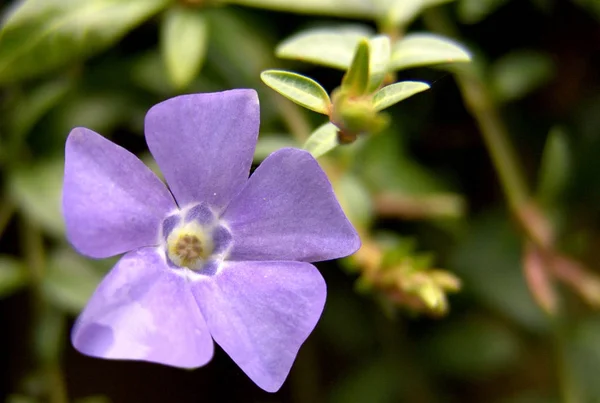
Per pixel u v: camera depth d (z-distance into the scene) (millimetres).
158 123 187
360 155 237
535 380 253
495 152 238
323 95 191
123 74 237
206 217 193
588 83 253
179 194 191
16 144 227
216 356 247
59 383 226
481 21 246
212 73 237
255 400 250
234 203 191
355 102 186
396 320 246
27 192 225
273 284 188
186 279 191
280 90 191
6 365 245
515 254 246
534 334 251
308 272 187
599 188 254
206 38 226
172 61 220
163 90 237
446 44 209
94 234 182
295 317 185
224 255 192
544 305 230
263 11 240
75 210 179
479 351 245
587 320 248
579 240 248
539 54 242
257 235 190
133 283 185
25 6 214
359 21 241
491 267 246
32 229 227
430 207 236
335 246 187
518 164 256
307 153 186
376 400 245
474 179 254
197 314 188
